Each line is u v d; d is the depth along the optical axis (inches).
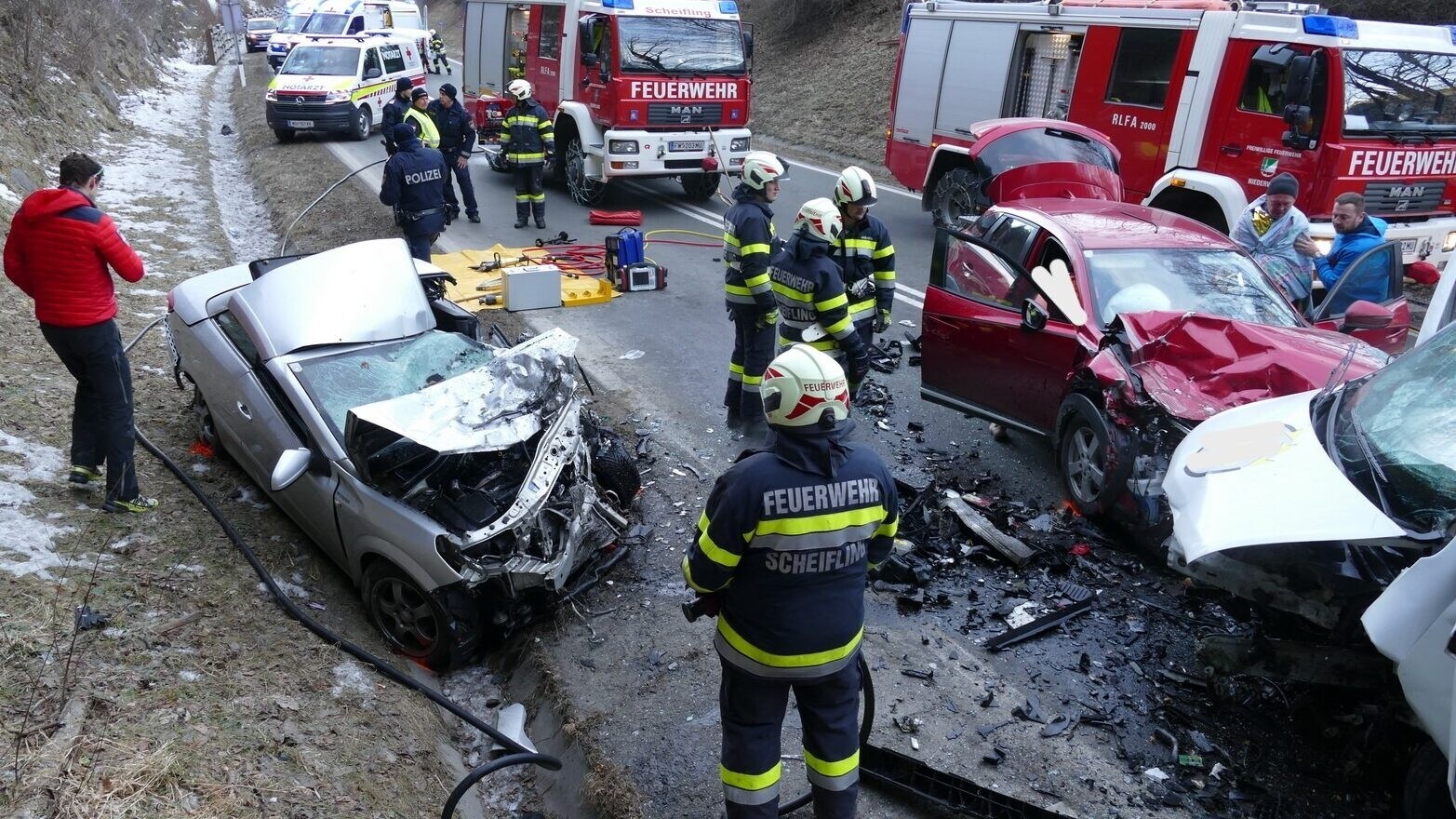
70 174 183.2
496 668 187.3
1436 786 122.6
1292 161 357.1
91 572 174.9
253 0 2188.7
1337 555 137.6
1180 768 147.6
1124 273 232.2
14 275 184.5
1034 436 261.3
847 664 117.6
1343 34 342.0
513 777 161.0
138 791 123.0
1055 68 459.8
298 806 129.5
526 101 477.1
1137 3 416.8
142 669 151.0
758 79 919.7
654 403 283.4
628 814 140.5
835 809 119.9
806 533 109.6
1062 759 149.3
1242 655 159.9
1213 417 178.4
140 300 339.3
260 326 201.6
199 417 241.9
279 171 598.5
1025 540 210.1
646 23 493.4
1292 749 150.9
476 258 428.5
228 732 140.9
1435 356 155.6
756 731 119.0
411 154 362.0
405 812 137.5
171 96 939.3
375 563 184.5
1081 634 180.2
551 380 188.7
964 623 184.2
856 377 236.8
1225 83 377.1
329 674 164.9
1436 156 359.3
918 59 526.3
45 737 130.1
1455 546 115.6
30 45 599.8
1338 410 160.2
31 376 253.9
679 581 199.3
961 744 152.4
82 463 201.0
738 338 262.1
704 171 529.7
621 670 173.9
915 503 213.9
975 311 252.1
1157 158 409.4
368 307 209.0
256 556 198.8
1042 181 418.9
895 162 554.3
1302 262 285.9
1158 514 191.5
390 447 176.1
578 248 453.1
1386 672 140.3
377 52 796.6
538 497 174.9
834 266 222.4
